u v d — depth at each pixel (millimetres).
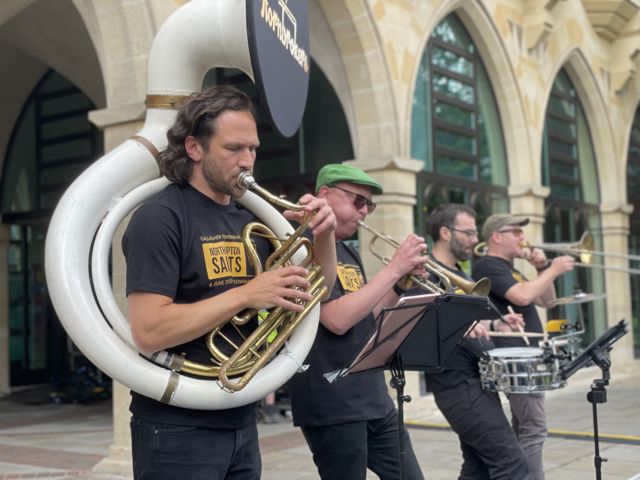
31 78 11539
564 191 12438
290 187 8984
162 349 2117
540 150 11070
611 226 13227
